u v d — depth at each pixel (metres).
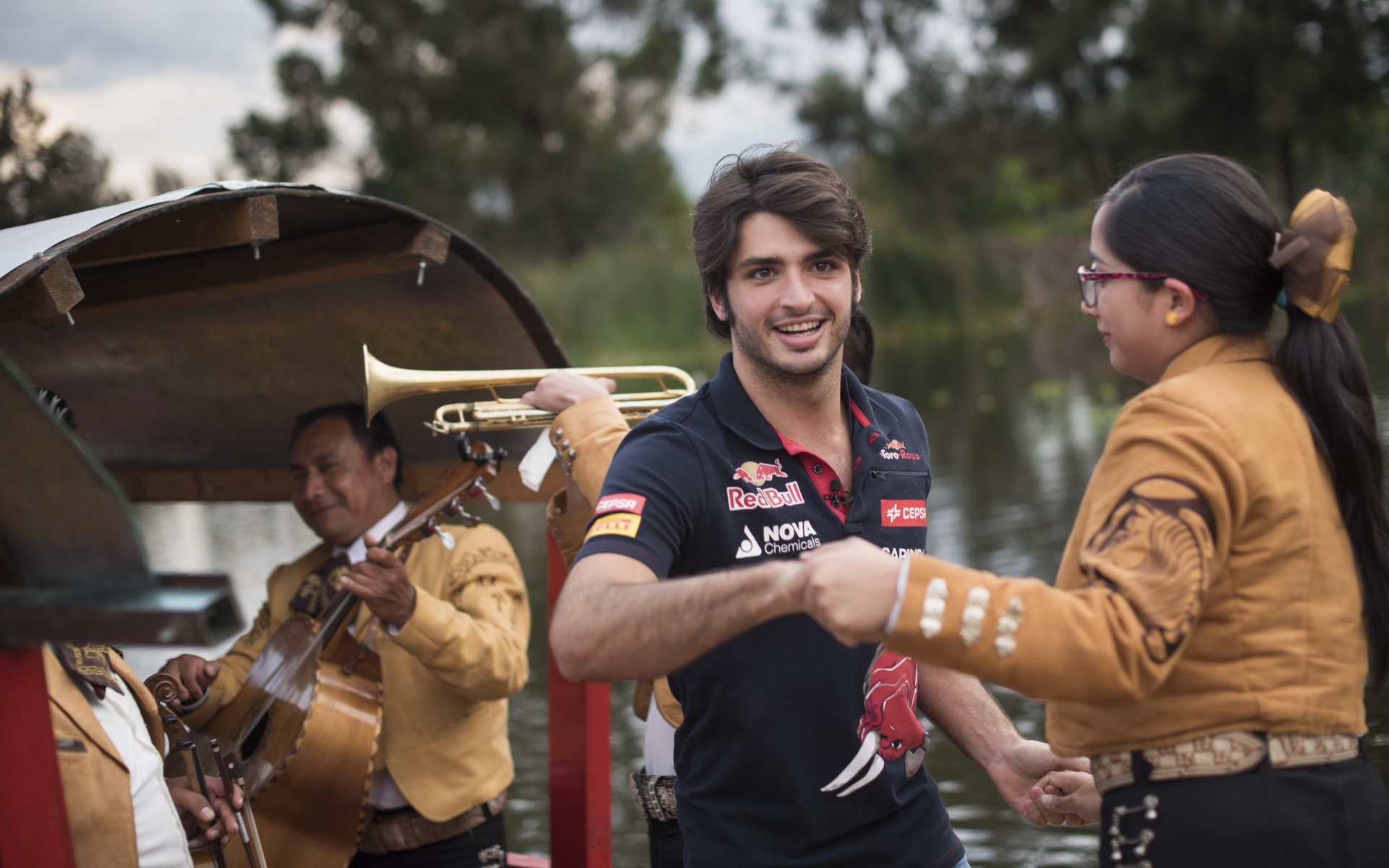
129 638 1.22
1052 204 42.84
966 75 35.16
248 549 8.50
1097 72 32.97
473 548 2.89
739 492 1.81
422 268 2.50
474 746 2.78
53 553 1.30
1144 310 1.52
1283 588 1.37
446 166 32.50
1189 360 1.49
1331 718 1.38
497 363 2.90
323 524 2.88
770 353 1.82
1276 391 1.44
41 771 1.48
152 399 3.16
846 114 35.28
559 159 33.88
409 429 3.15
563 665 1.51
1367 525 1.46
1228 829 1.35
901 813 1.93
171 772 2.33
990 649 1.27
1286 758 1.36
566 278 27.89
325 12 32.09
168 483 3.45
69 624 1.25
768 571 1.37
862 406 1.99
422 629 2.53
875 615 1.29
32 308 1.73
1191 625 1.28
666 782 2.52
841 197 1.83
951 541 7.14
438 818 2.70
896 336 30.34
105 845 1.82
